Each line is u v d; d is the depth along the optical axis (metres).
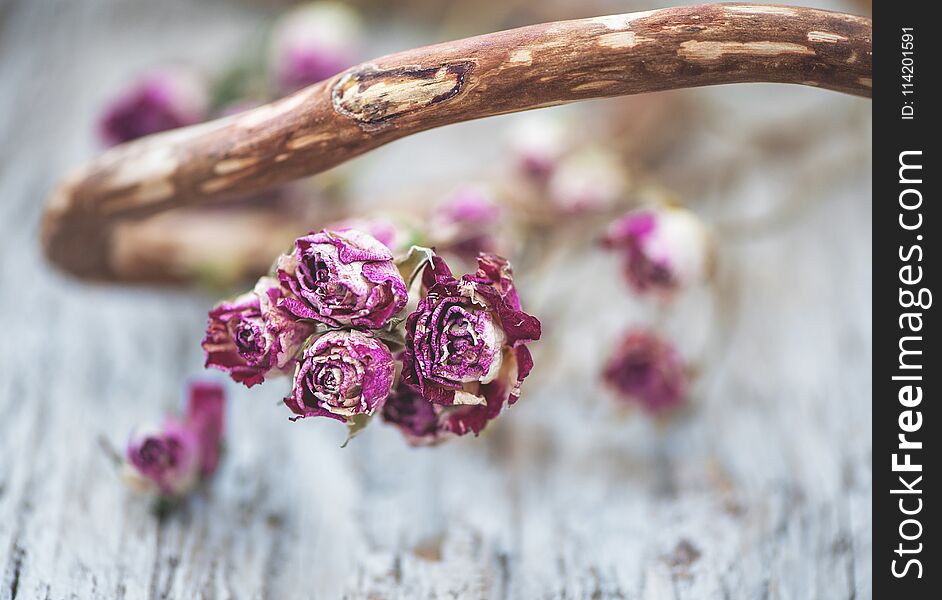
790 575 0.46
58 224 0.50
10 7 0.79
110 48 0.77
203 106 0.57
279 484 0.50
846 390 0.54
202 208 0.56
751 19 0.40
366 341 0.40
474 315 0.39
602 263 0.61
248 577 0.46
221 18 0.80
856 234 0.62
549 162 0.56
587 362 0.55
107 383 0.53
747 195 0.64
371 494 0.49
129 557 0.46
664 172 0.65
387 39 0.77
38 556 0.46
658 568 0.47
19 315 0.56
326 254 0.40
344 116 0.41
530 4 0.71
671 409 0.52
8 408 0.52
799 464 0.51
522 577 0.46
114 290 0.56
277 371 0.41
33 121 0.69
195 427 0.48
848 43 0.40
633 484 0.50
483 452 0.51
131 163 0.46
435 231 0.49
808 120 0.68
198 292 0.57
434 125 0.41
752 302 0.58
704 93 0.66
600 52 0.40
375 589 0.46
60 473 0.49
